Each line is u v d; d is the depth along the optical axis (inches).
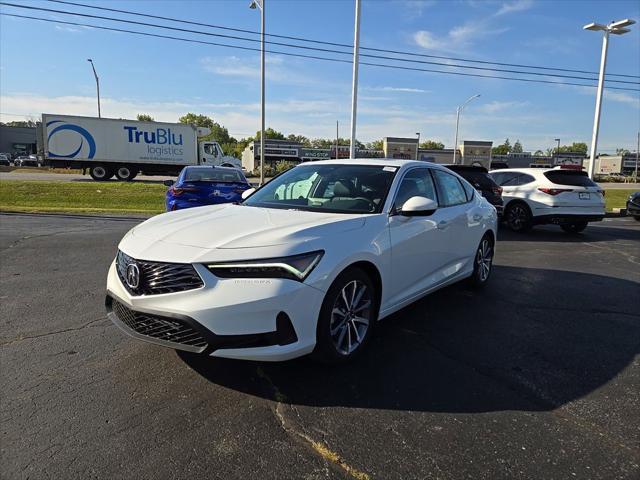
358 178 171.5
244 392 123.0
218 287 113.2
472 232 214.2
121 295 125.1
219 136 5128.0
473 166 436.5
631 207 596.7
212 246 119.1
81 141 1187.9
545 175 446.0
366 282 141.1
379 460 96.7
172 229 134.4
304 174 186.5
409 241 160.6
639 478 92.4
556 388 129.3
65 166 1220.5
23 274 243.1
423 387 128.1
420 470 93.7
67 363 137.8
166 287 116.8
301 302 118.4
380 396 122.6
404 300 164.1
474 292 228.2
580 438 105.7
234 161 1407.5
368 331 146.0
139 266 120.6
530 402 121.4
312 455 98.0
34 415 110.7
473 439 104.5
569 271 281.9
